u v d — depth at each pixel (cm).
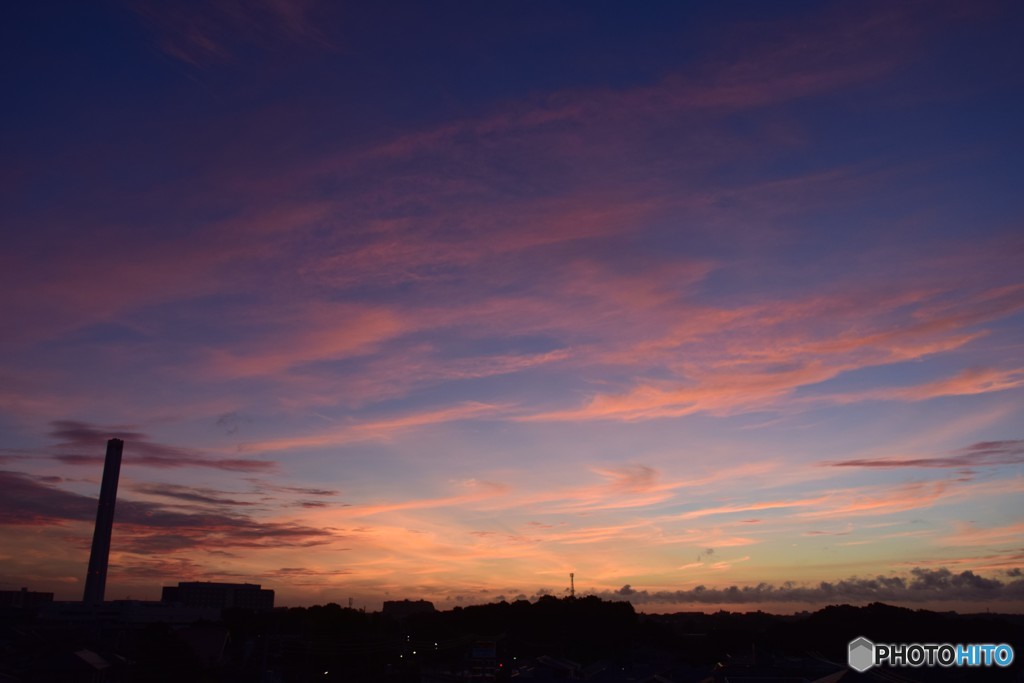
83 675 10162
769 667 9306
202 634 14288
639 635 19800
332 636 14112
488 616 19725
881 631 12888
